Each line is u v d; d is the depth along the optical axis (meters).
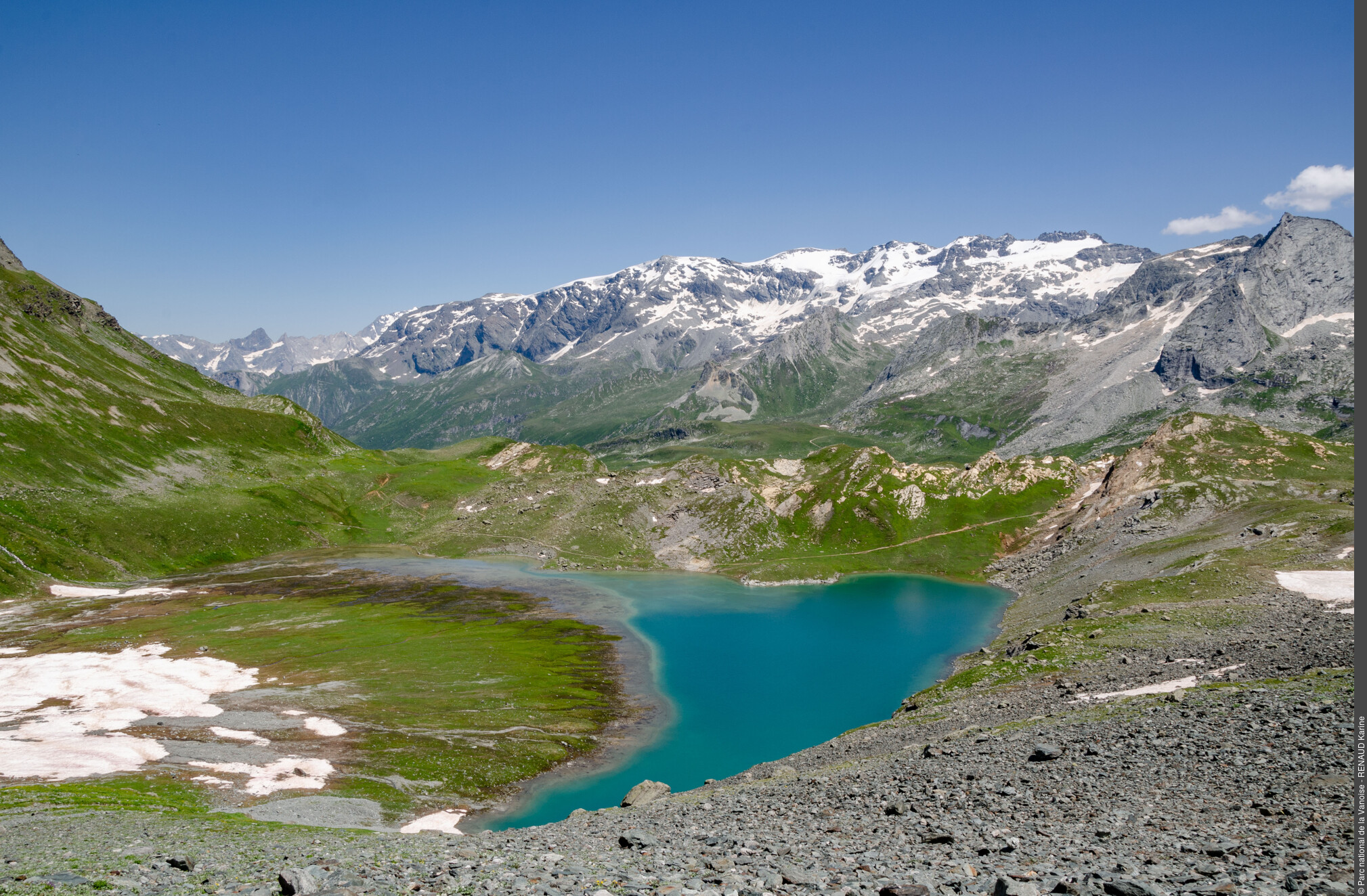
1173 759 39.28
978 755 50.88
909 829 33.28
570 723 100.56
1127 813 31.05
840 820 37.91
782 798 48.50
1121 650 87.94
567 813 75.56
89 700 104.81
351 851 34.47
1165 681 67.81
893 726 80.06
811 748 82.44
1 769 77.31
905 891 19.38
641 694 113.31
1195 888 19.08
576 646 139.88
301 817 68.06
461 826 72.06
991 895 19.72
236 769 80.50
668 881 22.50
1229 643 78.12
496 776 83.75
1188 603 107.44
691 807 50.94
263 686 113.69
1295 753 35.12
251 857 32.25
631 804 64.38
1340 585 100.50
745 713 104.88
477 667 126.00
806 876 22.42
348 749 89.06
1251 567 117.69
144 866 28.77
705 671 124.50
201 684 113.81
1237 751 37.84
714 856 28.33
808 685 116.25
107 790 69.19
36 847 37.19
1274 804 28.77
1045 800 36.06
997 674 90.38
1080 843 27.00
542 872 24.50
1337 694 44.28
